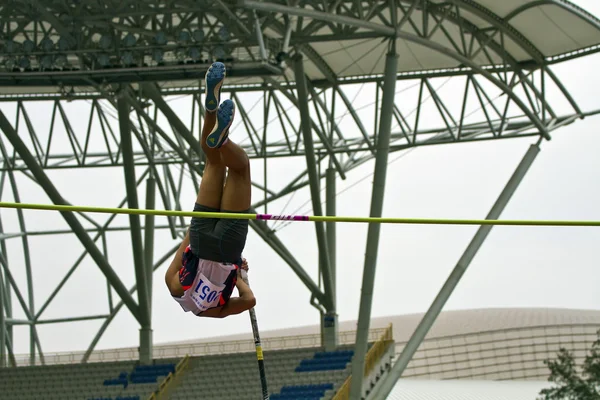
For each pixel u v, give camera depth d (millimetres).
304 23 43688
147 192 52656
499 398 62750
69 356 61406
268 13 35438
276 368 50219
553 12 41375
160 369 51594
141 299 49562
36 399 51031
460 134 48875
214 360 52281
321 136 49312
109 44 36125
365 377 47250
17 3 37062
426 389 65125
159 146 53938
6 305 60250
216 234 12008
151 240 52625
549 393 53406
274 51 38750
